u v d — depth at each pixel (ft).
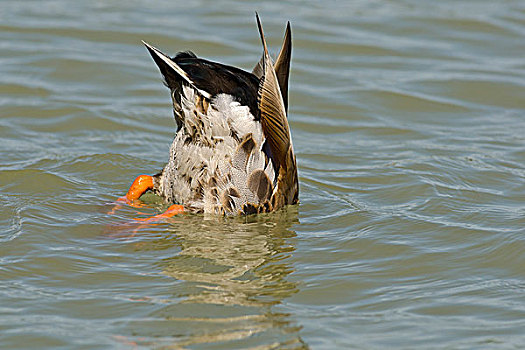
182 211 41.14
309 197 45.32
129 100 60.49
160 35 71.51
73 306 32.35
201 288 34.14
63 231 39.27
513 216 42.68
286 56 41.37
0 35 70.33
